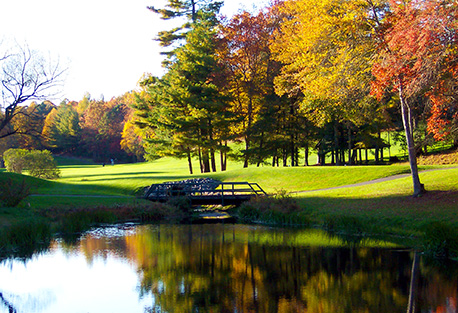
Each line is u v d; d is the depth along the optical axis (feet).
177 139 144.36
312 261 51.96
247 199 100.68
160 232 74.13
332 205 82.07
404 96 66.13
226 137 151.33
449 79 59.52
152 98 164.25
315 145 174.19
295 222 79.56
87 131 384.47
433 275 44.45
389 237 63.00
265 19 148.77
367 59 73.56
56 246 62.54
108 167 266.57
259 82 148.87
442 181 82.99
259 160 155.53
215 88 144.25
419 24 53.42
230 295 40.75
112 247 61.82
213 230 75.72
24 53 90.94
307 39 93.30
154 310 37.06
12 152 186.50
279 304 37.86
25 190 85.71
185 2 164.96
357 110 92.73
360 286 42.16
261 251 57.98
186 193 106.73
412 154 75.61
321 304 37.50
